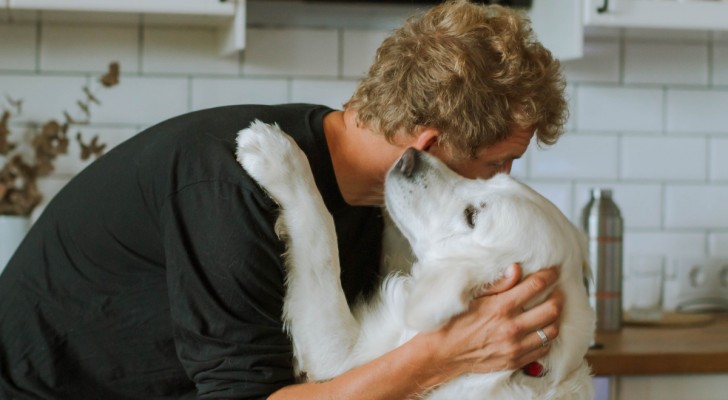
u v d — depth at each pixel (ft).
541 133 5.09
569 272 4.93
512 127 4.87
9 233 7.40
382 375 4.44
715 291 8.68
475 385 4.68
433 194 5.10
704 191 8.81
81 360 4.65
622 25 7.45
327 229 4.78
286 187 4.62
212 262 4.19
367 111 4.88
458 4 4.93
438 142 4.95
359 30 8.25
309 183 4.73
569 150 8.61
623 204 8.72
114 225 4.46
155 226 4.39
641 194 8.73
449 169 5.20
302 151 4.76
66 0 6.84
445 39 4.73
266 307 4.38
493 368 4.55
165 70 8.04
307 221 4.68
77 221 4.56
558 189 8.61
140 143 4.54
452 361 4.52
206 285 4.22
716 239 8.82
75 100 7.95
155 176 4.36
